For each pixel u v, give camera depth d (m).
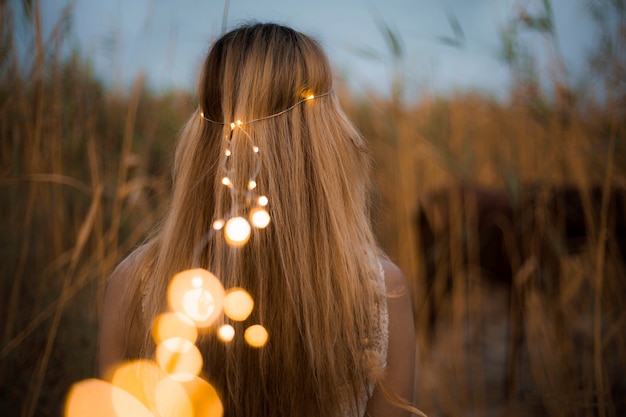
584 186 2.35
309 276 0.97
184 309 0.93
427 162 3.24
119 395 1.05
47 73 2.03
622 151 2.24
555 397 2.23
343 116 1.10
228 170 0.99
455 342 2.61
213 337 0.96
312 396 0.97
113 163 2.29
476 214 2.86
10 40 1.88
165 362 0.97
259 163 0.95
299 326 0.96
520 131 2.72
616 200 2.60
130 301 1.04
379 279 1.06
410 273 2.85
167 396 0.98
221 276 0.97
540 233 2.56
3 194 1.96
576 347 2.58
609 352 2.40
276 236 0.97
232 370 0.95
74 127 2.09
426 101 2.94
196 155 1.04
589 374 2.20
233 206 0.94
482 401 2.58
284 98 1.00
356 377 1.00
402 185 2.81
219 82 1.03
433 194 2.97
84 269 1.95
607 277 2.29
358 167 1.14
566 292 2.38
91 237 2.07
